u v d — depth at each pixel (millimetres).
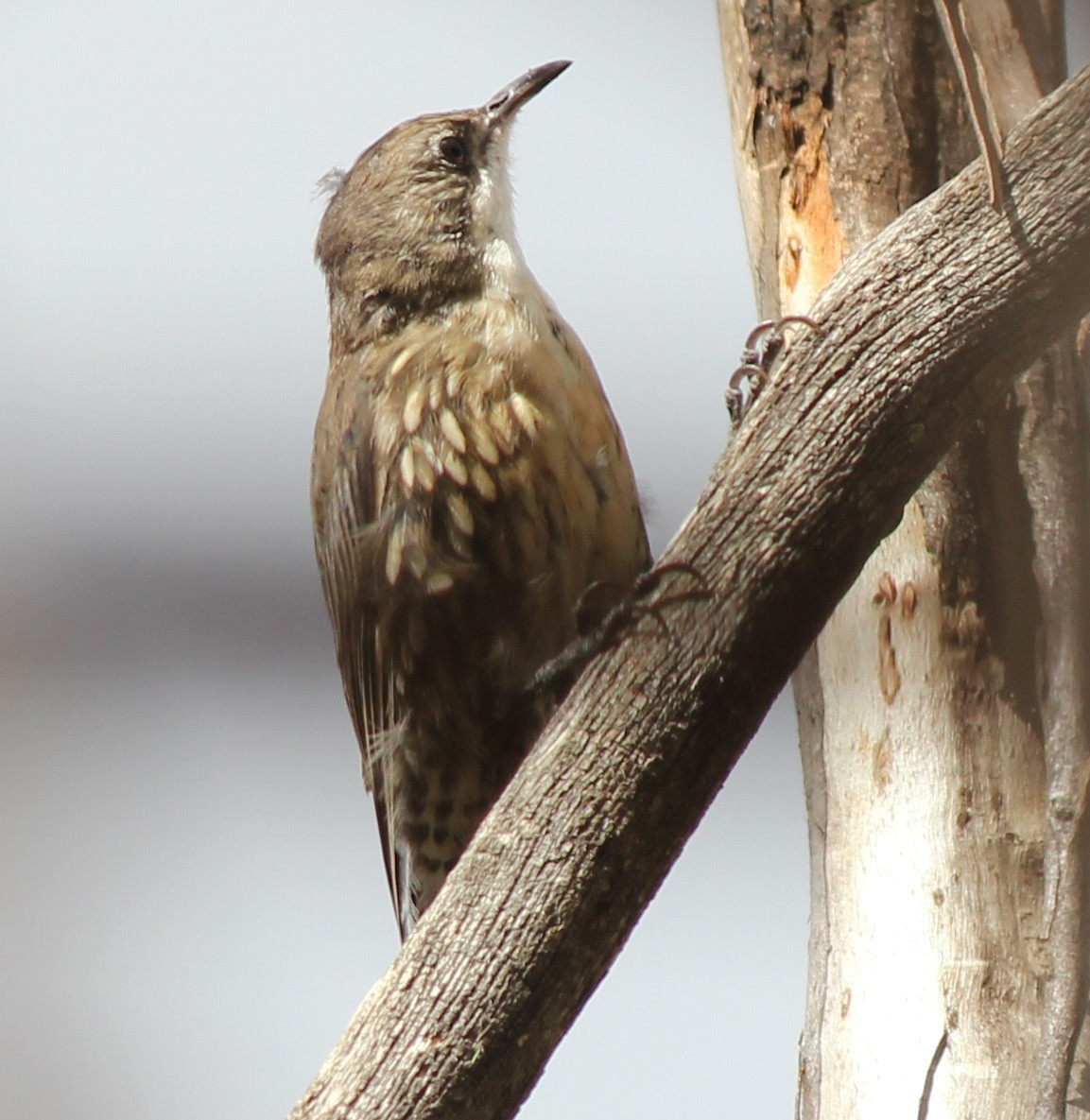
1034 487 6070
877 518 5176
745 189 7141
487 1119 5141
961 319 5059
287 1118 5164
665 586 5254
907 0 6836
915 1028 5859
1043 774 5961
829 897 6316
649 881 5207
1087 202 4918
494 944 5133
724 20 7219
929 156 6777
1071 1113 5594
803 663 6633
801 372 5219
